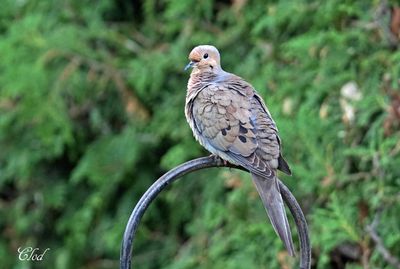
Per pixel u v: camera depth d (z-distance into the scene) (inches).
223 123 339.0
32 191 566.9
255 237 429.4
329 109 425.7
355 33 430.0
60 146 526.6
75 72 529.3
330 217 396.5
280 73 457.1
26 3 557.9
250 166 323.6
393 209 396.5
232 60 507.2
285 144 421.4
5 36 551.2
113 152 531.5
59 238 575.8
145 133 529.3
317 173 407.5
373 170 401.1
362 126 418.9
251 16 492.7
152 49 538.0
